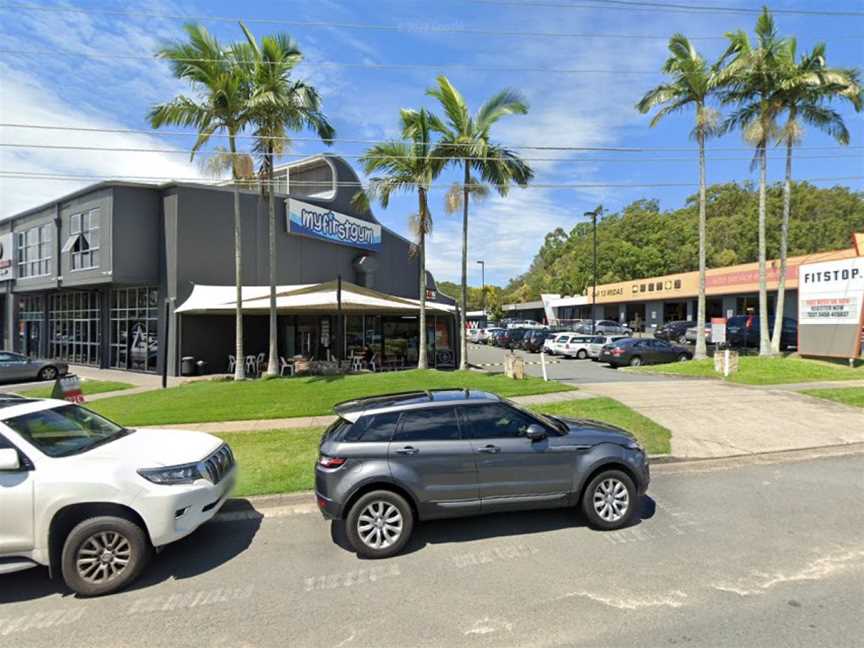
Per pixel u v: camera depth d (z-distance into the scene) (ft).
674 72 66.54
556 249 338.34
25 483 14.71
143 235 69.15
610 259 201.16
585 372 67.67
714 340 64.39
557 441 18.44
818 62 63.05
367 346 75.05
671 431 31.94
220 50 50.67
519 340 127.85
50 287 79.71
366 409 18.28
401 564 16.03
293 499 22.21
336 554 17.04
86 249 71.87
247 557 16.94
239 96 51.72
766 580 14.12
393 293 102.47
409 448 17.29
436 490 17.22
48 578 15.94
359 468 16.92
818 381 51.57
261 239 76.13
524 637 11.81
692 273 131.85
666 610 12.73
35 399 19.11
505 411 18.78
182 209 68.39
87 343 83.10
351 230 90.68
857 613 12.35
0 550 14.46
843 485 22.81
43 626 13.06
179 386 51.88
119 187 67.51
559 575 14.84
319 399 42.22
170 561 16.75
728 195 232.73
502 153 55.26
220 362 69.92
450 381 49.03
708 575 14.52
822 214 201.98
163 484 15.80
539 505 18.07
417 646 11.63
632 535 17.65
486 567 15.57
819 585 13.78
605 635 11.73
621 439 19.15
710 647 11.16
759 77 63.16
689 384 51.42
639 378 59.21
